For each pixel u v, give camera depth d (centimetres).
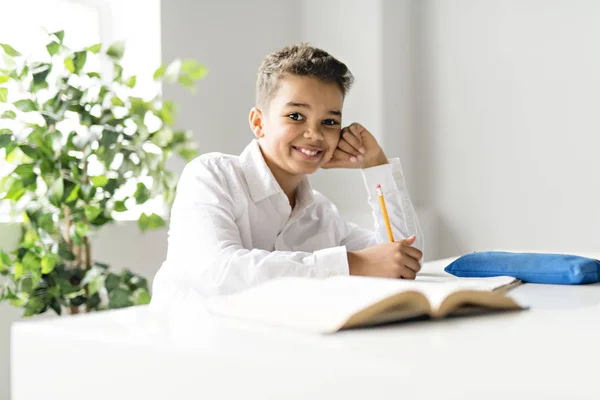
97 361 71
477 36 356
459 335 69
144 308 88
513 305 85
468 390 52
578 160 337
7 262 212
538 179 345
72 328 75
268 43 344
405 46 364
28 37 283
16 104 215
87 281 218
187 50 303
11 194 211
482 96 356
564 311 85
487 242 356
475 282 122
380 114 347
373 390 56
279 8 351
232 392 63
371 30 347
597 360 58
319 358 59
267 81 159
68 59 222
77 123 248
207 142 312
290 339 67
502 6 350
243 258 128
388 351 61
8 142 209
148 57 295
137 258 275
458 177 362
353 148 176
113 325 77
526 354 60
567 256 131
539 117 344
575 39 336
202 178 155
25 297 217
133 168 227
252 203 162
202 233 144
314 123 156
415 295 74
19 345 78
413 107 370
